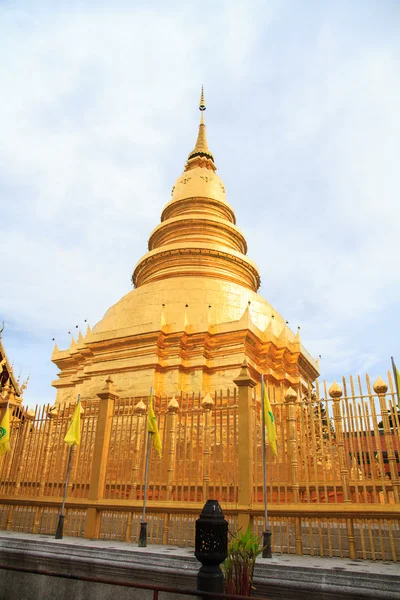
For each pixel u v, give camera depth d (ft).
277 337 78.54
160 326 73.46
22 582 32.55
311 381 85.56
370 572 24.04
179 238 101.86
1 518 45.75
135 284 107.24
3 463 49.29
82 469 44.32
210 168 124.26
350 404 35.09
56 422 48.96
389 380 34.19
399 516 30.04
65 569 31.45
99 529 40.19
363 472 33.04
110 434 44.55
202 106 138.92
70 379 84.84
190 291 82.94
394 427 33.04
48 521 43.16
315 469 34.78
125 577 29.27
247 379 39.04
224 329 74.08
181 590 18.72
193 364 71.92
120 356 75.87
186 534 36.29
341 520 32.35
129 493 42.57
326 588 24.32
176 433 44.93
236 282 94.22
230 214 112.98
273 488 39.27
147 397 65.92
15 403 52.13
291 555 31.99
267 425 35.88
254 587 26.00
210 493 39.22
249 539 25.11
